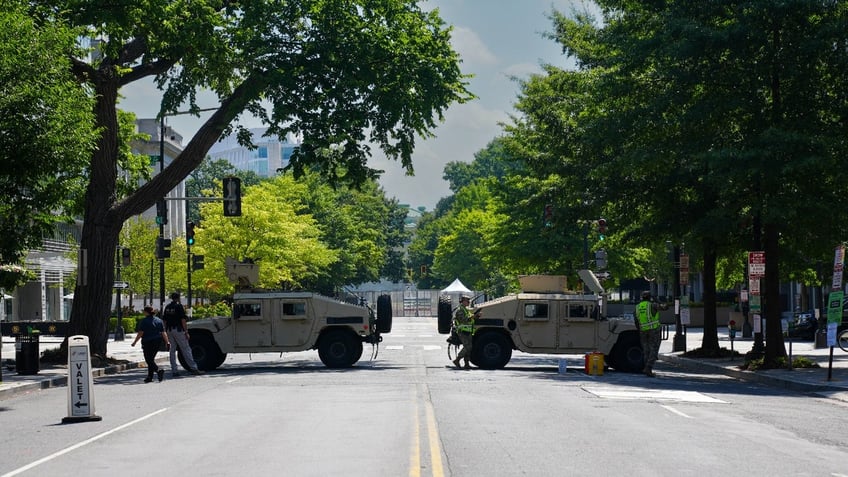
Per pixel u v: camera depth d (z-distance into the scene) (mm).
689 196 31594
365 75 30641
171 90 32656
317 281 92938
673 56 26219
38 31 22062
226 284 65188
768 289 27594
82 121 22078
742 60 26344
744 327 47844
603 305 31656
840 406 18844
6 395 22297
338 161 33062
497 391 20641
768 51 26031
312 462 11203
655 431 14031
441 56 31766
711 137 27078
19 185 22094
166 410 17453
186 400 19391
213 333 29203
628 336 28531
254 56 30156
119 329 50312
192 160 31312
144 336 25109
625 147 29109
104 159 31031
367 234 118125
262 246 65312
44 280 65250
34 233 24297
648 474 10391
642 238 32312
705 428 14547
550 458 11430
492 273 105875
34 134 20938
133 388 23156
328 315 29453
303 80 31141
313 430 14203
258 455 11820
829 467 11125
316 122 31172
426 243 167000
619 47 28422
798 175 26000
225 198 34969
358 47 30562
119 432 14438
